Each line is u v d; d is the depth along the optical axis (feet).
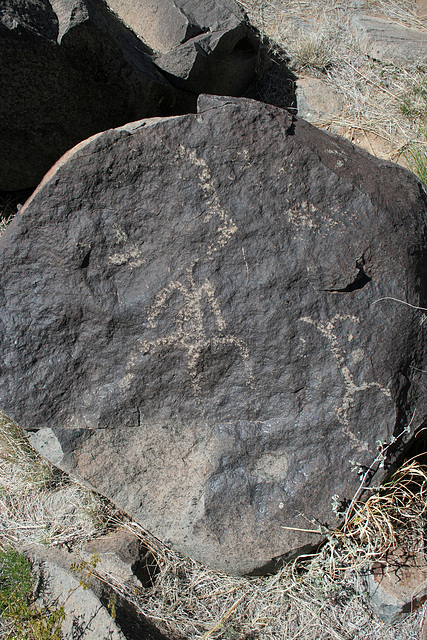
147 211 5.49
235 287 5.45
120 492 5.57
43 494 6.31
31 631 5.35
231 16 8.07
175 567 5.80
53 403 5.57
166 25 7.88
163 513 5.52
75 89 6.90
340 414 5.40
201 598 5.68
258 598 5.59
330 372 5.42
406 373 5.48
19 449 6.38
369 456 5.37
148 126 5.48
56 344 5.55
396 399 5.40
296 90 8.64
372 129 8.17
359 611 5.42
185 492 5.49
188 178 5.46
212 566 5.52
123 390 5.54
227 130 5.46
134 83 7.13
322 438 5.40
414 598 5.26
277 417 5.45
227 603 5.62
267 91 8.68
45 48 6.48
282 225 5.44
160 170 5.47
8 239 5.53
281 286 5.42
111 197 5.49
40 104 6.88
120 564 5.70
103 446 5.58
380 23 9.27
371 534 5.47
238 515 5.40
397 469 5.57
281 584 5.56
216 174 5.46
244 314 5.45
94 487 5.57
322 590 5.46
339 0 10.11
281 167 5.47
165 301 5.49
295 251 5.43
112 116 7.30
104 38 6.70
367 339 5.42
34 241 5.52
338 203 5.47
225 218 5.45
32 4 6.43
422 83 8.28
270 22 9.78
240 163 5.46
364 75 8.65
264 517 5.38
